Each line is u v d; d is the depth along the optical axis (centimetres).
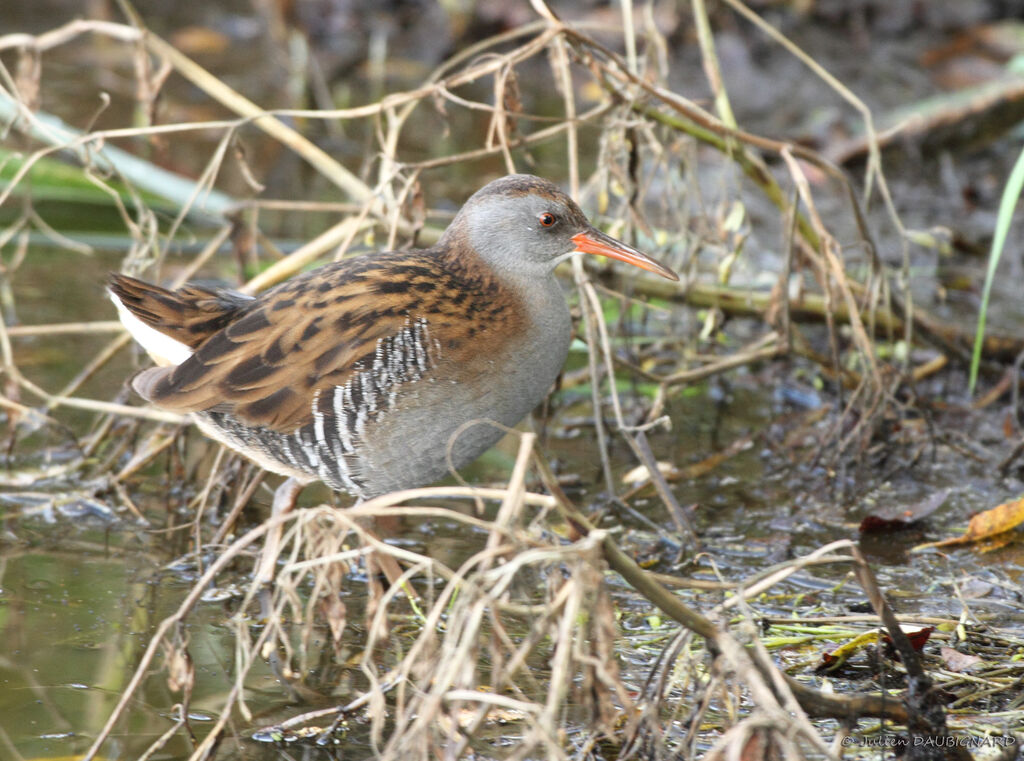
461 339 684
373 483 706
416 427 685
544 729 466
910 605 723
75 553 783
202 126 838
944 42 1564
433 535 808
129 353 1023
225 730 610
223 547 758
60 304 1074
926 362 1045
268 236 1180
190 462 902
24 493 852
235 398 685
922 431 927
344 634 698
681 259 1048
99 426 930
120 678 654
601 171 873
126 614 715
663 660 561
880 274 882
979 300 1107
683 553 780
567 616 469
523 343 708
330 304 685
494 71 812
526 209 718
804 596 734
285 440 697
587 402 1003
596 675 513
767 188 917
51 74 1518
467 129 1463
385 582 751
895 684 634
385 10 1670
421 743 473
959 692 627
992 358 1005
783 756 557
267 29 1641
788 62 1534
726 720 580
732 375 1042
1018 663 655
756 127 1385
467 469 897
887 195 884
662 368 1047
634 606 726
